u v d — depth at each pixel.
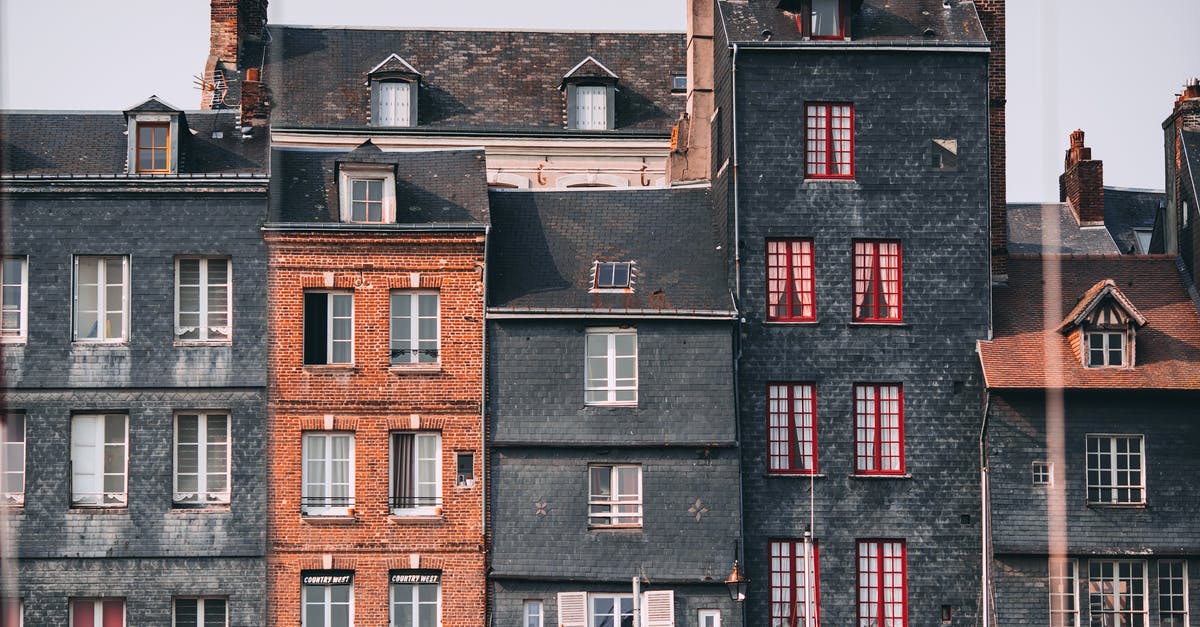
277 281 51.06
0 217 50.72
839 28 53.81
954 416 52.00
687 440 50.75
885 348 52.16
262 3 66.94
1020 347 52.47
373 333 50.97
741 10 54.56
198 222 51.19
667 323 51.38
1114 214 70.25
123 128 53.06
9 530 49.66
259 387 50.59
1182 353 52.81
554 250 53.34
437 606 50.22
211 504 50.22
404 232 51.25
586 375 51.22
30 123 52.66
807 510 51.22
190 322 51.00
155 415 50.41
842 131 53.12
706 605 50.19
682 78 67.62
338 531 50.22
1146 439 51.75
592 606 50.19
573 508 50.44
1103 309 52.31
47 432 50.19
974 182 53.00
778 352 51.91
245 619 49.84
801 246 52.56
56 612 49.56
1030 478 51.38
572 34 68.56
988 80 53.41
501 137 65.25
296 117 64.81
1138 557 51.06
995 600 50.81
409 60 67.00
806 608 50.75
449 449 50.62
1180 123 57.66
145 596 49.75
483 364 50.94
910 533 51.31
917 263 52.62
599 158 65.56
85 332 50.78
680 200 55.06
